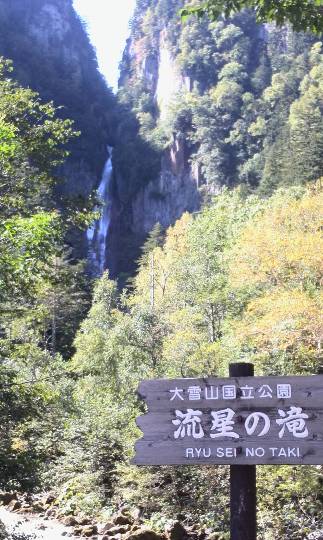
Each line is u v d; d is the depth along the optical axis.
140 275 45.25
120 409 16.69
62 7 121.00
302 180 44.19
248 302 20.45
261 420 4.04
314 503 10.99
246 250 19.94
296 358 15.06
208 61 105.69
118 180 96.38
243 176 80.94
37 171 10.60
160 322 22.55
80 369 23.00
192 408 4.14
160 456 4.11
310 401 4.00
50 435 15.51
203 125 91.00
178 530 11.26
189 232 41.75
